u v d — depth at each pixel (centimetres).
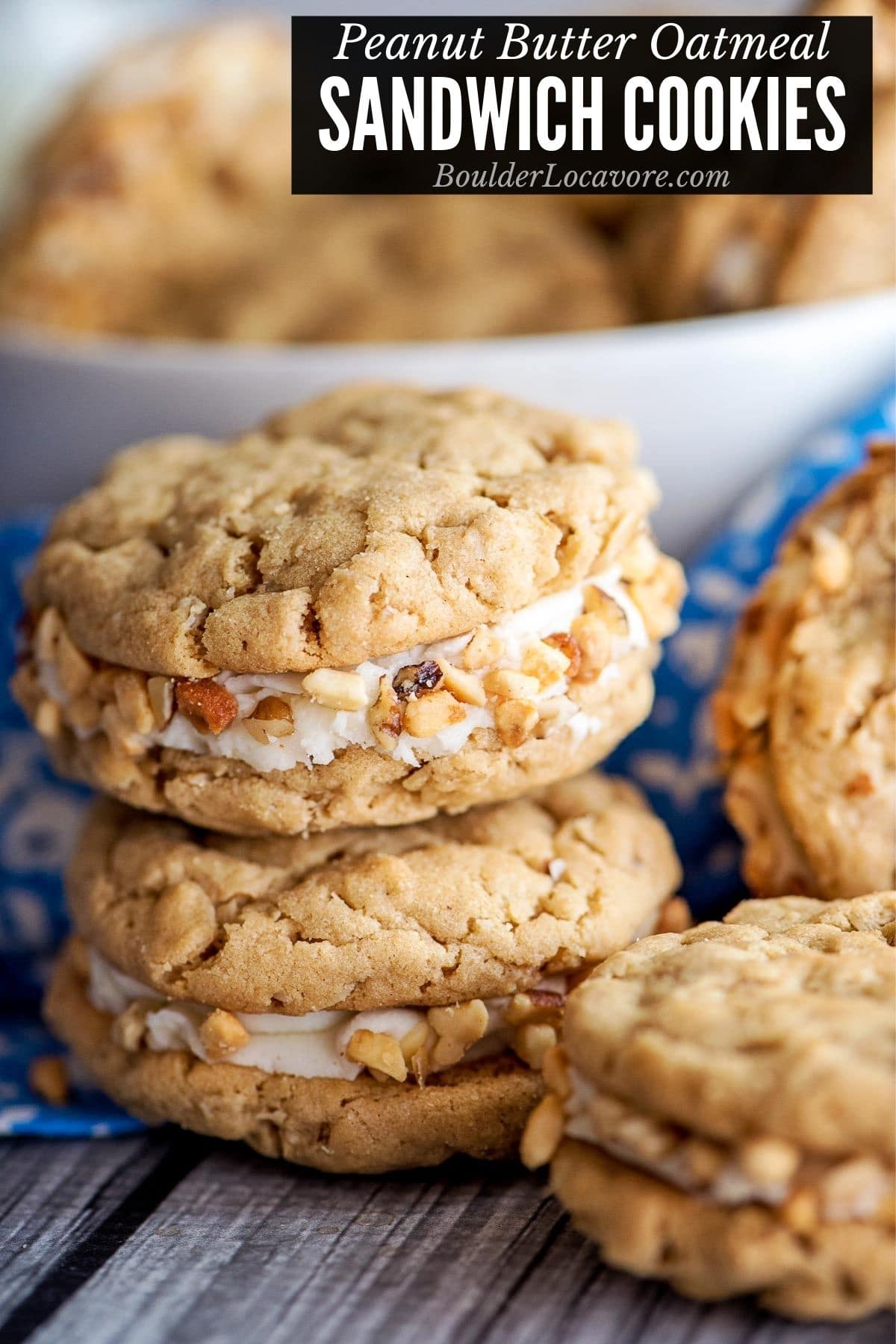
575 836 37
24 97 69
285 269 47
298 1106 36
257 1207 36
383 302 47
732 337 43
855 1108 32
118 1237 35
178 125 49
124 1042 37
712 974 34
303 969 36
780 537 42
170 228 49
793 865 38
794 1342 33
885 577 38
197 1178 37
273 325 47
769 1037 32
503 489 36
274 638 35
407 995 36
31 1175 37
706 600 42
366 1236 35
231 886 37
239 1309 34
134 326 48
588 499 36
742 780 38
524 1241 35
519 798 38
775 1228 32
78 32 71
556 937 36
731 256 44
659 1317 33
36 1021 42
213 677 36
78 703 37
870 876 37
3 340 46
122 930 37
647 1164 33
